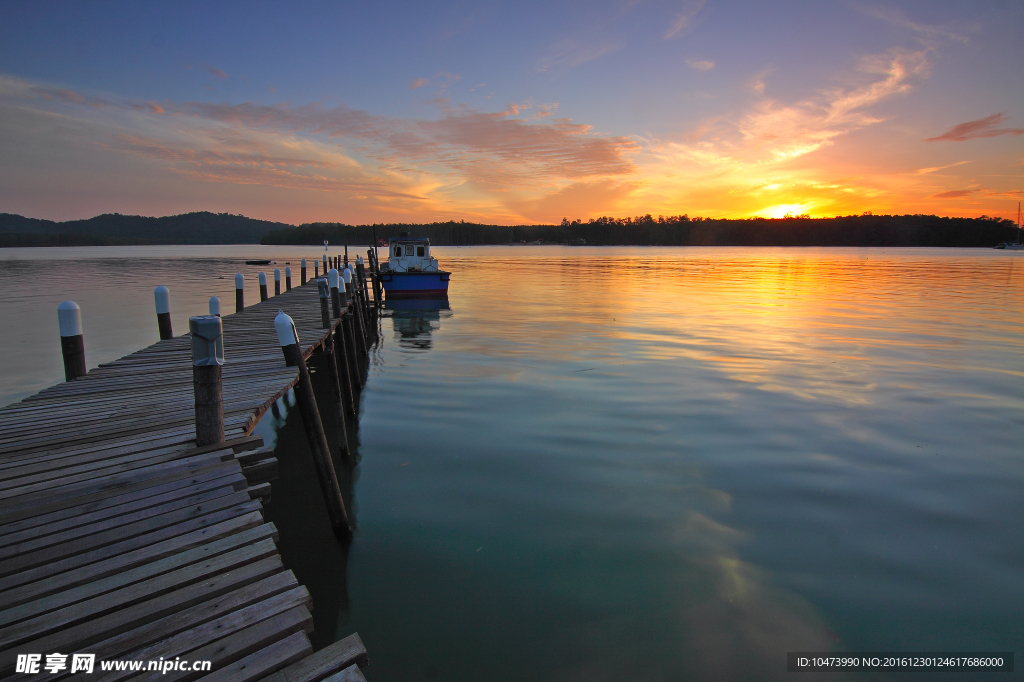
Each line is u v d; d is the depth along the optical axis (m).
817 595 4.09
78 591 2.64
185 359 7.99
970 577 4.26
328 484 5.11
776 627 3.78
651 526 5.07
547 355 12.77
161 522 3.23
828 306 21.78
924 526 5.00
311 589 4.27
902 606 3.95
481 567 4.51
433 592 4.21
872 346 13.44
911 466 6.31
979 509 5.30
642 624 3.83
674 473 6.19
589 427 7.74
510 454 6.83
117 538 3.06
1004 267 51.31
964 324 16.94
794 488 5.79
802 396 9.13
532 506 5.49
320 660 2.39
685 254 95.25
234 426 4.69
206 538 3.10
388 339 15.77
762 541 4.79
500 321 18.66
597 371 11.03
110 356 13.64
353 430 7.91
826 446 6.93
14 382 11.02
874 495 5.61
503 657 3.55
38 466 3.90
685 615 3.90
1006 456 6.59
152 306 23.33
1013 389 9.53
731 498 5.58
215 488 3.64
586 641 3.68
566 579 4.33
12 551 2.90
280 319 6.80
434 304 24.38
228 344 8.92
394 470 6.45
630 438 7.29
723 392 9.39
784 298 24.88
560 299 25.27
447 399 9.35
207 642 2.40
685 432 7.48
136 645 2.36
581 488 5.86
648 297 25.75
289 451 7.56
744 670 3.41
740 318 18.52
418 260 26.25
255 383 6.20
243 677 2.26
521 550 4.73
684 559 4.55
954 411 8.30
